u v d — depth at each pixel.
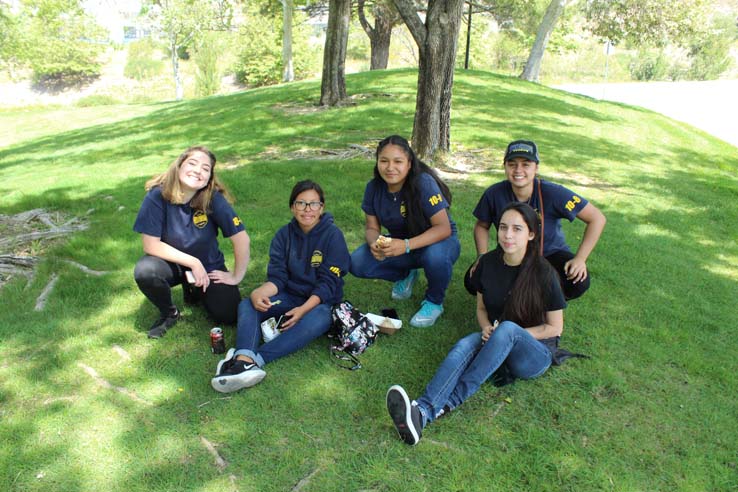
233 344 3.51
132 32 47.69
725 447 2.74
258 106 13.15
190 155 3.27
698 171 9.38
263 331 3.35
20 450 2.60
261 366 3.21
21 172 8.98
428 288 3.83
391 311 3.75
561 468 2.56
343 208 5.91
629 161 9.30
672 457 2.65
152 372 3.21
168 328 3.63
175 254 3.42
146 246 3.40
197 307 3.93
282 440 2.71
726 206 7.00
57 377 3.15
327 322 3.40
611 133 11.78
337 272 3.47
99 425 2.78
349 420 2.86
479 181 7.15
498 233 3.04
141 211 3.39
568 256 3.61
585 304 4.10
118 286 4.25
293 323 3.35
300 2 23.31
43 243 5.16
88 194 6.75
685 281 4.64
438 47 7.32
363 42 44.53
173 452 2.62
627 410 2.97
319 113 11.76
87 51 41.09
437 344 3.55
